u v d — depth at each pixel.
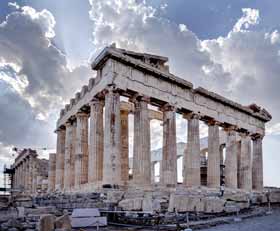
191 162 42.91
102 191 30.30
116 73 35.31
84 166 41.53
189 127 44.00
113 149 33.69
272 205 31.89
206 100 46.25
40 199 26.02
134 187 33.91
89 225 20.25
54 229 17.22
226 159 50.16
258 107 56.22
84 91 42.84
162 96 39.88
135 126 37.50
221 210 25.55
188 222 20.56
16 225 17.50
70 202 25.55
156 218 21.50
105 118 34.59
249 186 52.28
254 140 57.16
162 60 40.22
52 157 55.16
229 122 49.53
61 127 51.44
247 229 18.75
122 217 22.59
